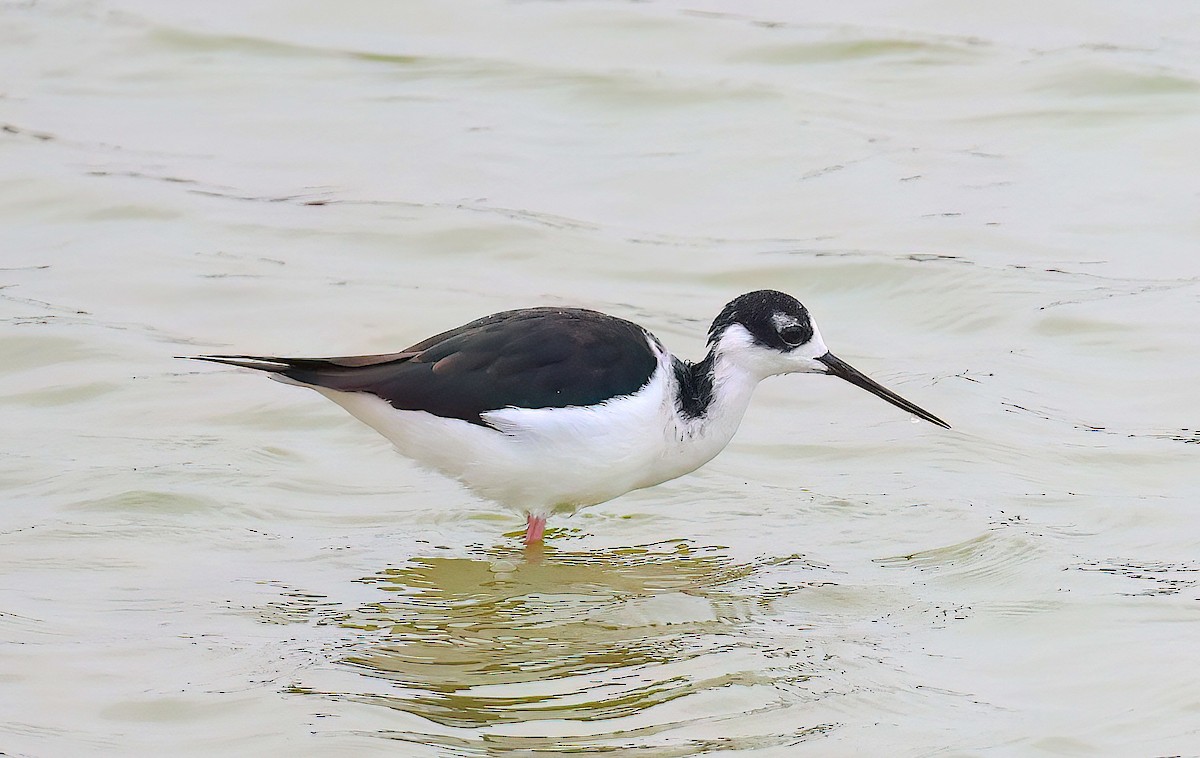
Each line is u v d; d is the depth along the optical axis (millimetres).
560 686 9656
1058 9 24062
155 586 10984
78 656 9891
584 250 17781
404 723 9125
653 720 9195
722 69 22547
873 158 19922
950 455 13289
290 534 12008
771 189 19234
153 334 15633
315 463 13273
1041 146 20219
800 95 21656
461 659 10039
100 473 12680
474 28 23906
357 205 18812
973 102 21469
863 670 9852
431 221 18359
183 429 13672
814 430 14055
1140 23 23609
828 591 11109
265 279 16938
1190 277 16734
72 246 17703
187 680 9625
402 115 21203
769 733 9055
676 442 12234
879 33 23391
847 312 16656
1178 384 14461
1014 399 14375
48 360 14977
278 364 11867
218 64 22688
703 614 10773
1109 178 19281
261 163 19875
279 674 9742
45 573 11086
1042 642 10188
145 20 23797
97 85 22047
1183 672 9641
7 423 13672
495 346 11766
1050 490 12609
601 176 19578
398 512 12570
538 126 20953
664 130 20844
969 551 11617
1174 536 11711
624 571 11594
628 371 11805
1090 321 15805
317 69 22594
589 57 22875
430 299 16609
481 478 11852
